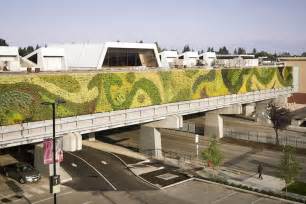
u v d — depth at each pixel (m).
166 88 56.25
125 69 56.16
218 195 36.59
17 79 37.47
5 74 38.38
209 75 65.25
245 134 67.38
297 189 38.66
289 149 37.22
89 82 44.62
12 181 39.03
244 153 54.75
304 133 68.50
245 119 82.50
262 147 58.34
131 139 63.94
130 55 68.62
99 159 48.66
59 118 41.31
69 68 66.25
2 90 36.25
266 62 114.19
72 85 42.66
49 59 62.56
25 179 37.97
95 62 63.50
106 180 40.56
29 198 34.72
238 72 73.81
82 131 43.62
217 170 45.38
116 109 48.28
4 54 59.34
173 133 67.25
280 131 70.19
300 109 93.75
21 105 37.81
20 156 48.28
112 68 61.41
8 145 36.59
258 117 79.44
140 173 43.12
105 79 46.66
